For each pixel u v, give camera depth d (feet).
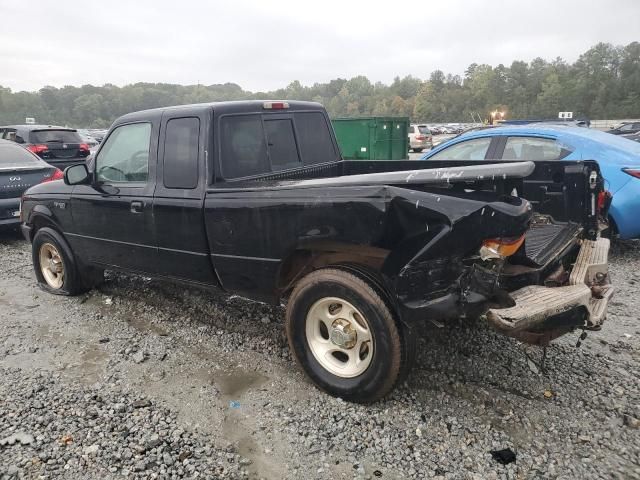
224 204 11.92
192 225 12.66
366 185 9.94
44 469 8.99
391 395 11.05
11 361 13.09
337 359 11.21
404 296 9.47
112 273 19.62
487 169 9.07
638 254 21.65
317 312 11.06
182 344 13.80
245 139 13.25
